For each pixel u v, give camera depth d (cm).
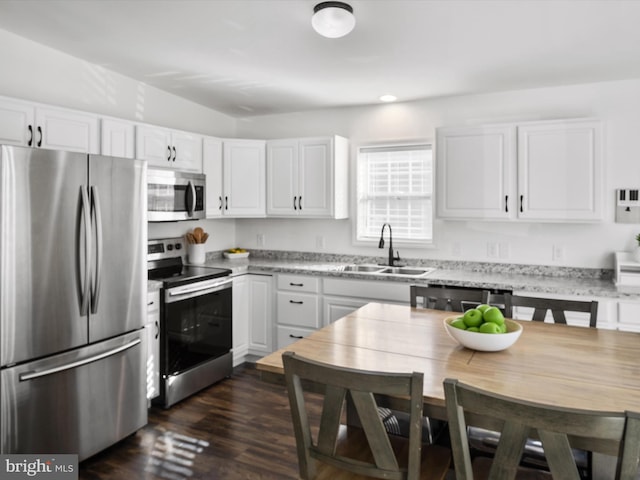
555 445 111
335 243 444
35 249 218
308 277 386
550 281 332
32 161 216
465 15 236
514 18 239
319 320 383
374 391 130
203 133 435
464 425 123
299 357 141
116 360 261
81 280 237
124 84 351
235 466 244
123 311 263
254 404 325
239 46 286
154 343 312
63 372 232
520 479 146
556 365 169
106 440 254
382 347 191
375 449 136
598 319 297
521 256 370
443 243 398
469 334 180
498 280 334
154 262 377
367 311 257
